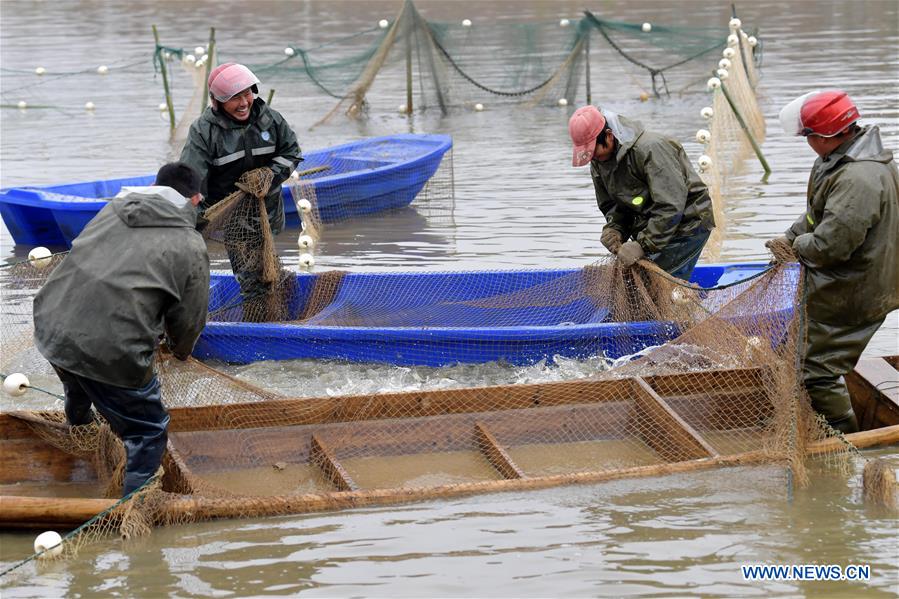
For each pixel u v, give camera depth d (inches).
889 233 548.4
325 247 1024.9
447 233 1057.5
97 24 2834.6
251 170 743.1
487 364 726.5
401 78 2114.9
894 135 1332.4
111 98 1895.9
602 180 711.7
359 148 1274.6
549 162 1370.6
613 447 603.8
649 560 465.7
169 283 474.3
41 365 727.1
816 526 495.2
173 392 584.4
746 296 617.0
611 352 717.3
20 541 494.9
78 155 1427.2
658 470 538.6
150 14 3026.6
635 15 2674.7
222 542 486.3
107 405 487.2
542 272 802.2
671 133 1509.6
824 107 539.2
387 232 1073.5
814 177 563.8
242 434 574.9
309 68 1774.1
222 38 2471.7
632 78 1840.6
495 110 1780.3
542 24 2417.6
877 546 476.4
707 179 1030.4
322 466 568.1
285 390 693.3
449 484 523.8
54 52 2379.4
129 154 1427.2
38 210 1028.5
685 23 2495.1
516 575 455.2
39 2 3405.5
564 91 1800.0
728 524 497.0
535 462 586.2
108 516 490.9
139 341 470.9
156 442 500.7
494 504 517.0
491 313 789.2
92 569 465.1
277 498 508.1
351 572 459.5
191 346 507.2
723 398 619.5
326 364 730.2
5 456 559.5
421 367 727.7
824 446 557.6
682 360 653.3
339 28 2605.8
